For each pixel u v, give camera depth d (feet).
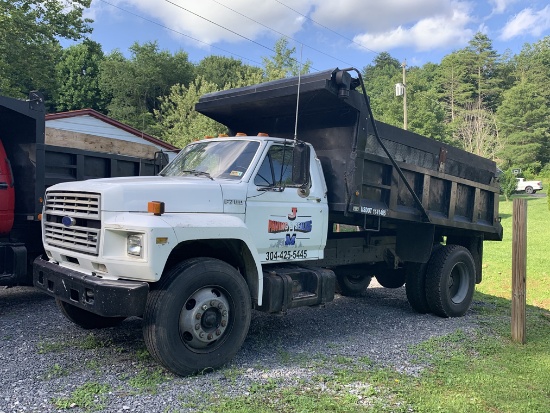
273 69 101.14
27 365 15.28
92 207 15.06
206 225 15.23
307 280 18.99
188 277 14.75
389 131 21.52
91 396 12.95
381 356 17.67
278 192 18.12
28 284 24.58
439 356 17.97
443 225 25.18
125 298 13.92
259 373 15.26
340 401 13.30
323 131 20.94
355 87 19.62
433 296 24.93
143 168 30.17
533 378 16.12
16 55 75.10
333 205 20.36
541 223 87.66
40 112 23.25
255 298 16.78
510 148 194.39
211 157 19.03
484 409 13.24
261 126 23.90
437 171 24.44
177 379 14.55
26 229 24.00
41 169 23.36
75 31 82.12
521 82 234.38
